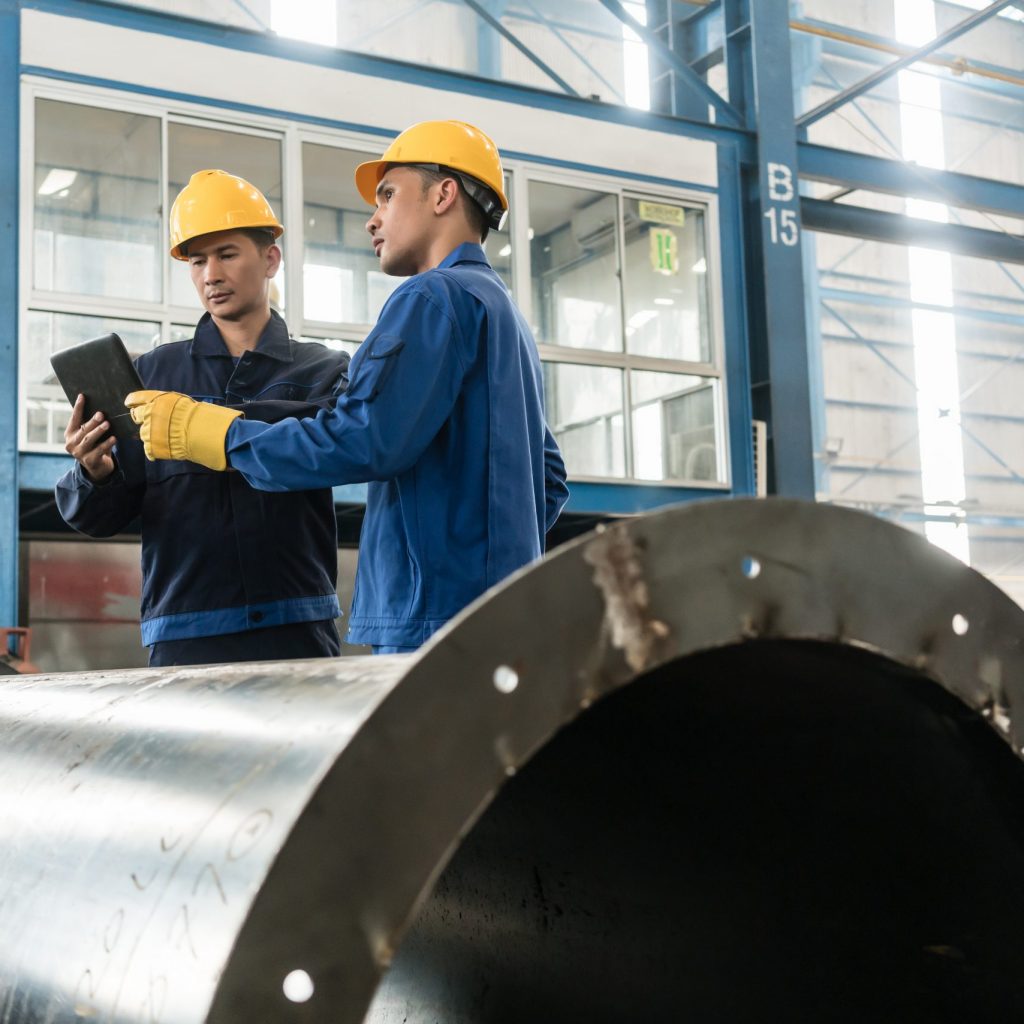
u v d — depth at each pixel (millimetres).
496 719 563
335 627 2207
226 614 2066
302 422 1645
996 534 15883
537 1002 1122
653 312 8609
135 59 6969
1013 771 740
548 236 8273
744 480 8734
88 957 730
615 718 927
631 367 8383
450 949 1209
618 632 594
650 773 961
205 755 776
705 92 9258
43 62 6742
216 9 10719
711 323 8789
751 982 986
